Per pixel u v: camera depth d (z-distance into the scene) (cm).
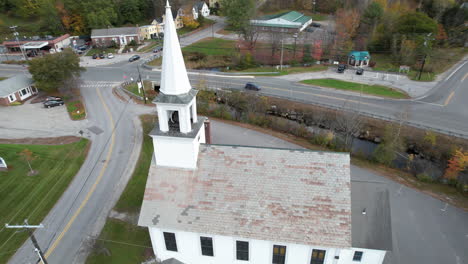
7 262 3178
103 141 5462
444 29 10469
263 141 5419
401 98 6675
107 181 4400
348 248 2527
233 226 2697
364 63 9131
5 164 4534
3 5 13612
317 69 8931
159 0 14538
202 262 2997
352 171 4538
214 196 2828
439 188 4175
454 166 4200
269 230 2647
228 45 11194
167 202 2861
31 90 7500
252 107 6241
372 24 10719
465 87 7112
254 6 11900
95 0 12669
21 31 12700
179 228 2745
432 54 9100
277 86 7619
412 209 3778
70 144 5338
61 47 11406
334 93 7081
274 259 2797
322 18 14388
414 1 12381
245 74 8669
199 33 12788
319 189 2744
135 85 7888
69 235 3484
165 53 2609
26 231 3534
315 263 2756
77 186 4297
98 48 11581
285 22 11975
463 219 3628
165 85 2689
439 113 5944
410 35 9438
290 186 2783
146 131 5744
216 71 9056
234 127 5916
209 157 2969
